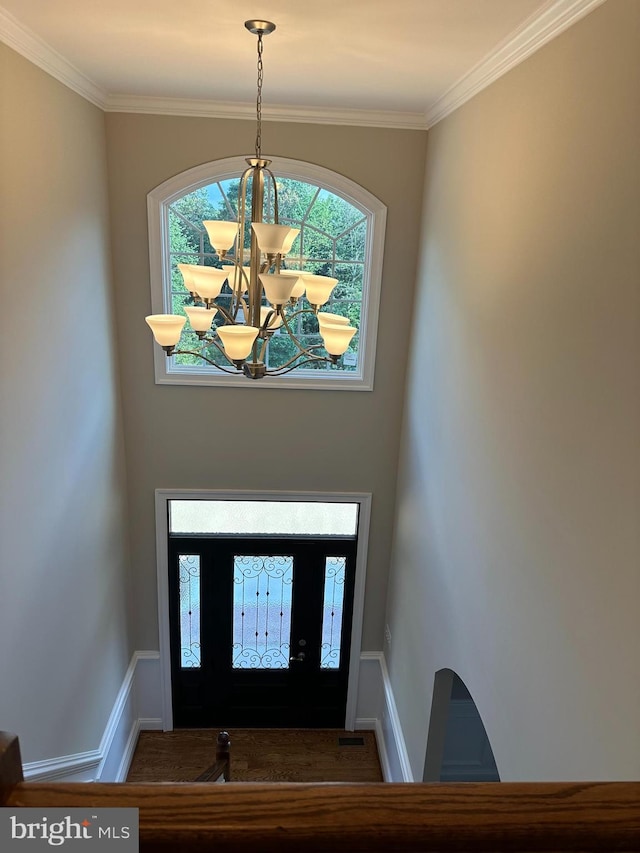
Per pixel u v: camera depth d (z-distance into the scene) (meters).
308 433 4.64
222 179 4.16
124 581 4.64
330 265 4.46
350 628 5.18
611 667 1.70
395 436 4.69
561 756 1.97
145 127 3.93
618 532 1.68
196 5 2.31
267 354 4.56
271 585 5.06
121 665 4.61
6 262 2.54
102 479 3.98
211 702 5.28
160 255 4.16
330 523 4.96
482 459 2.79
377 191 4.14
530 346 2.29
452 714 4.23
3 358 2.53
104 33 2.63
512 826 0.59
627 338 1.66
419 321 4.13
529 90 2.37
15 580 2.71
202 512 4.86
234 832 0.58
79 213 3.45
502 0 2.09
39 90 2.87
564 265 2.04
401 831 0.59
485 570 2.72
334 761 5.03
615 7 1.76
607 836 0.60
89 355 3.66
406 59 2.83
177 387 4.46
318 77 3.25
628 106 1.68
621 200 1.71
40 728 3.03
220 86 3.52
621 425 1.68
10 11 2.39
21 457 2.73
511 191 2.52
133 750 4.95
